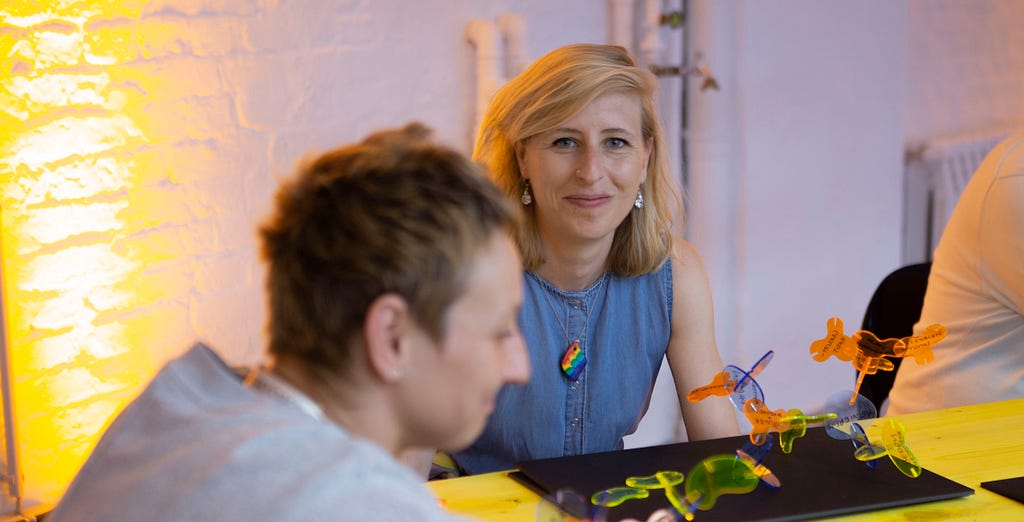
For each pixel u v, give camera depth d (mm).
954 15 3801
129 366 2305
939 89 3809
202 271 2393
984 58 3906
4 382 2057
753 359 3350
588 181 1534
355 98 2588
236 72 2391
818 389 3523
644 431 3229
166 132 2305
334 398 775
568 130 1539
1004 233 1759
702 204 3189
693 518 1182
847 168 3438
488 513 1247
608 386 1672
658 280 1690
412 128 824
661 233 1674
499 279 774
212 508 690
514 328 818
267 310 804
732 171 3221
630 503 1231
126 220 2270
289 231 771
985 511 1230
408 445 821
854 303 3535
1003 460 1398
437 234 739
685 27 3150
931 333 1338
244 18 2389
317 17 2502
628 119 1554
